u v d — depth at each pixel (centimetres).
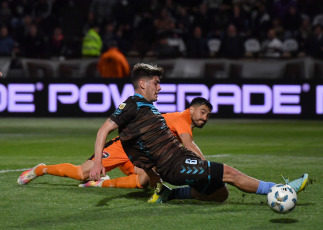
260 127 3275
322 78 3675
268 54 3922
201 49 4041
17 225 995
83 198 1240
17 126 3288
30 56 3828
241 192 1311
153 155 1118
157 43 4103
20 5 4800
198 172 1091
